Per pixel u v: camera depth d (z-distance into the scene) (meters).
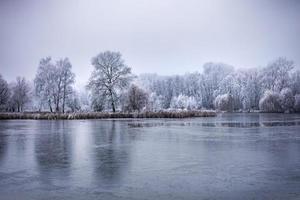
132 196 10.16
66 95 70.25
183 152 18.19
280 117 59.53
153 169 13.84
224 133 28.77
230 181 11.81
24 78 81.12
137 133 29.36
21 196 10.27
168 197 10.03
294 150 18.70
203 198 9.91
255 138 24.72
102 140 24.11
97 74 66.06
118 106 67.50
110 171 13.51
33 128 36.41
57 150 19.23
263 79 92.62
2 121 53.28
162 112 61.62
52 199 9.96
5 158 16.59
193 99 101.75
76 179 12.23
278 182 11.64
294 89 85.25
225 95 93.12
